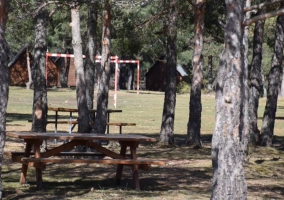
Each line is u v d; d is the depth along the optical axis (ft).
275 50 71.56
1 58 26.73
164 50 103.76
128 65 282.56
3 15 26.91
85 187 37.88
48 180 40.60
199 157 58.29
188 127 69.46
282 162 55.36
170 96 69.26
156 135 83.56
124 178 42.83
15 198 32.50
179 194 36.01
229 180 25.82
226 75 25.86
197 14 66.59
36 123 53.01
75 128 90.53
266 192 38.81
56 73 228.02
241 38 26.03
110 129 93.25
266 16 25.45
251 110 69.56
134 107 154.61
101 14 62.54
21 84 217.56
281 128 107.04
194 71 68.64
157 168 49.47
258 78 70.33
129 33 68.44
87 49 65.57
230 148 25.79
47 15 53.42
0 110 26.94
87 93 65.87
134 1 49.42
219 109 26.04
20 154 38.91
